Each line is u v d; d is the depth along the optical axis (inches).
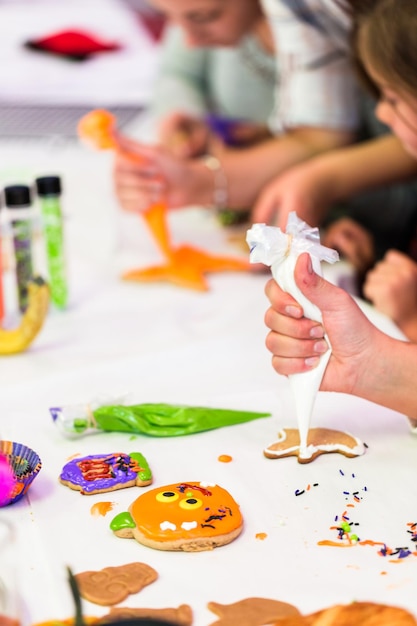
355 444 36.3
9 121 81.2
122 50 98.4
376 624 26.4
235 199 64.6
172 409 38.4
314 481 34.1
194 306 52.4
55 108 84.4
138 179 58.1
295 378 35.8
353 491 33.4
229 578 28.7
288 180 61.6
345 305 34.7
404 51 43.6
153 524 30.6
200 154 70.1
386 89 45.8
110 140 57.7
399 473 34.6
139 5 111.5
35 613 27.3
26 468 33.4
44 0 112.6
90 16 107.4
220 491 32.8
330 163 62.7
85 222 64.7
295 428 37.8
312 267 34.2
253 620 26.7
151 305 52.8
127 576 28.7
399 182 65.0
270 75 83.0
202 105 85.9
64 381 43.1
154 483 34.2
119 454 35.6
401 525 31.3
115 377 43.4
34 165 71.9
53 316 51.8
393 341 36.0
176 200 61.8
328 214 71.2
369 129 70.9
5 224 49.5
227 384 42.2
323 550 30.0
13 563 26.5
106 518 32.0
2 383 43.1
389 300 53.0
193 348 46.2
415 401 36.2
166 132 71.7
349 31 54.0
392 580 28.4
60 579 28.7
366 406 39.7
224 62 85.0
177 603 27.6
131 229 65.4
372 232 75.8
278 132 70.6
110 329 49.6
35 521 31.9
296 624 26.5
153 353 45.7
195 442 37.2
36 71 92.3
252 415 39.0
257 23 72.5
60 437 37.7
